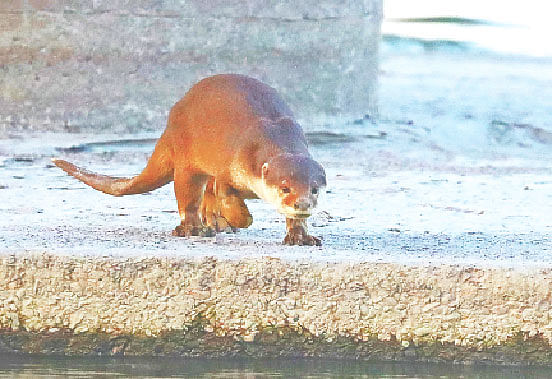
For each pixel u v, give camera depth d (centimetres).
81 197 2456
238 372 1611
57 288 1609
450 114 4016
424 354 1620
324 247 1770
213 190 1970
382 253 1706
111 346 1623
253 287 1606
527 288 1606
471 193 2717
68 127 3509
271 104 1822
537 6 6738
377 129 3694
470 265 1609
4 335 1622
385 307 1608
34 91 3503
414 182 2895
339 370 1616
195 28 3525
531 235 2019
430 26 6375
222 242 1795
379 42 3859
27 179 2738
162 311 1611
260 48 3569
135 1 3494
